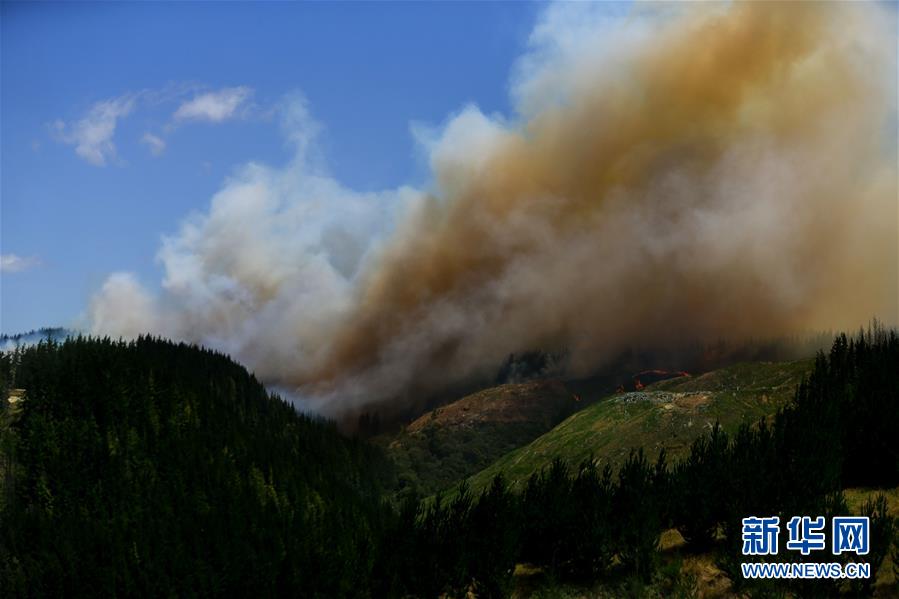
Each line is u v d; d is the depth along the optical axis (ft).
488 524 340.80
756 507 307.58
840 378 523.29
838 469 334.24
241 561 516.32
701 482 327.06
